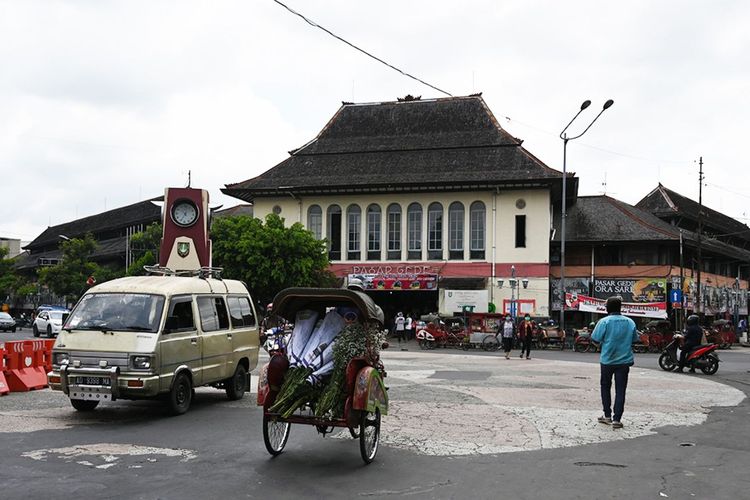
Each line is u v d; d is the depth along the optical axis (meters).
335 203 47.12
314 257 39.91
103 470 7.70
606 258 46.69
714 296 52.91
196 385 12.34
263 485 7.15
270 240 38.59
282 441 8.81
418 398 14.09
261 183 48.16
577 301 42.22
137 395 10.97
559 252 46.88
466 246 44.75
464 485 7.27
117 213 76.75
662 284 44.50
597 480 7.52
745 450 9.29
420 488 7.12
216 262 39.16
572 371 21.17
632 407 13.26
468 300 40.72
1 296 72.19
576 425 11.02
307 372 8.34
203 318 12.77
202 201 23.95
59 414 11.70
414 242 45.91
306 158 49.84
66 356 11.20
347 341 8.39
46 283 57.75
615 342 10.86
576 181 43.81
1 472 7.56
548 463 8.33
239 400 13.80
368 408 8.07
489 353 32.44
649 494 7.00
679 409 13.16
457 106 50.12
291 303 9.05
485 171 44.84
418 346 37.59
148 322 11.41
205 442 9.36
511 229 44.00
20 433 9.90
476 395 14.62
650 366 25.03
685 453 9.03
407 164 47.03
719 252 52.72
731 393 16.03
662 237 44.81
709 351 21.67
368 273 45.50
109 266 66.19
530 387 16.38
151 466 7.92
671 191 61.47
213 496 6.70
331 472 7.78
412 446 9.28
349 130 51.16
